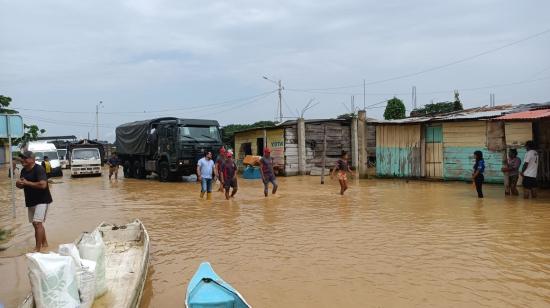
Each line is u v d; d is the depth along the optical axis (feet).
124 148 95.66
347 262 24.68
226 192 53.06
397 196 52.49
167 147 79.10
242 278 22.47
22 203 56.34
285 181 77.77
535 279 21.15
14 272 24.68
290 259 25.62
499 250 26.32
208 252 27.66
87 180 92.89
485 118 57.06
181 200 53.47
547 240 28.60
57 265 15.57
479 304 18.29
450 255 25.49
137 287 17.98
